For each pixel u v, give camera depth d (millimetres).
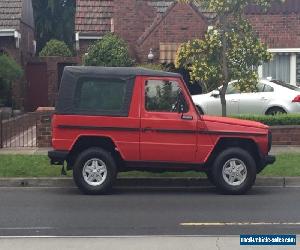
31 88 25906
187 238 7699
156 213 9281
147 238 7699
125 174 12328
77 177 10922
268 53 14633
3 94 23547
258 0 14438
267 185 12094
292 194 11070
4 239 7672
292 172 12406
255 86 14859
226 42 14445
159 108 10875
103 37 22141
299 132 16203
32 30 28844
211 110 18047
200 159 10930
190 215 9141
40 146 15781
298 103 17875
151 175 12266
